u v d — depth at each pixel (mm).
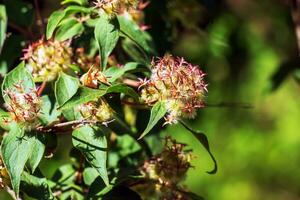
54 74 709
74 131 664
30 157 657
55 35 729
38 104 657
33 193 680
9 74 666
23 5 818
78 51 736
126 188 723
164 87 659
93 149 659
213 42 927
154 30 848
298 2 974
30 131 657
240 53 1663
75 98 642
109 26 688
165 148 722
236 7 1587
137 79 750
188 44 1477
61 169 757
